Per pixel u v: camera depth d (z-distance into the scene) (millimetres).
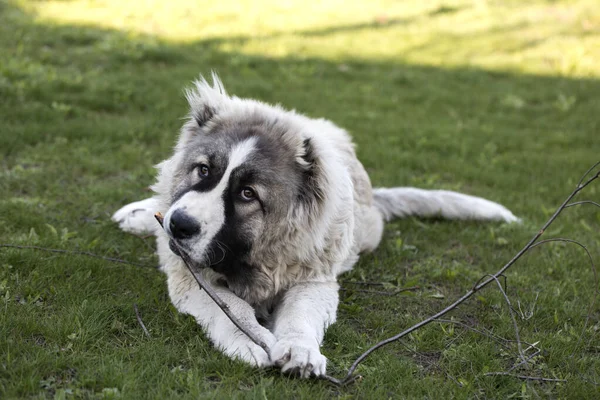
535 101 13414
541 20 19281
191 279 4625
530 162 9531
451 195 7062
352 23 18266
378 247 6195
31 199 6277
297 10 18844
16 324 4039
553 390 4047
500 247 6457
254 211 4402
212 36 15070
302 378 3814
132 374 3645
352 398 3717
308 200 4590
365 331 4648
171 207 4324
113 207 6438
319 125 5719
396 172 8500
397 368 4043
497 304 5105
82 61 11516
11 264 4953
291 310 4355
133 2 16906
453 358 4273
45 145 7699
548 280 5688
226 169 4332
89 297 4602
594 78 14922
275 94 11438
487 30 18344
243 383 3777
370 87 12891
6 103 8711
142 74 11336
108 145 8008
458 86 13883
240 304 4383
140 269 5211
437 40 17328
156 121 9117
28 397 3406
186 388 3619
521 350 4242
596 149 10500
